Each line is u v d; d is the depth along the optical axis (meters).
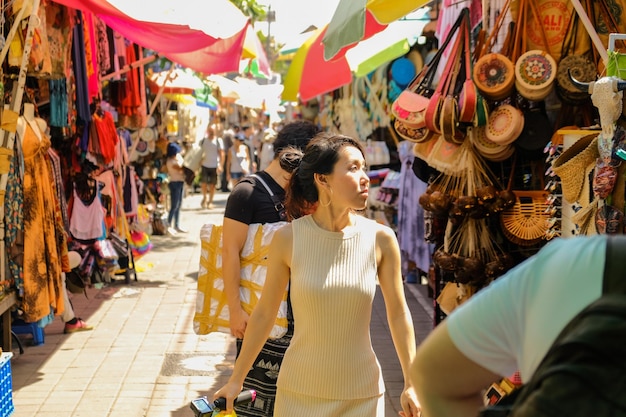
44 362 6.78
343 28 5.92
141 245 11.06
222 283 4.25
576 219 3.91
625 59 3.92
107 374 6.47
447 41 5.46
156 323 8.20
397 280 3.28
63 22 6.96
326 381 3.12
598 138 3.74
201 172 20.80
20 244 6.16
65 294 7.68
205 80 16.00
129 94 10.33
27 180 6.23
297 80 10.80
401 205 8.91
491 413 1.63
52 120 7.25
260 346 3.34
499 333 1.60
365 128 12.23
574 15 5.05
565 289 1.50
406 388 3.19
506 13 5.79
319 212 3.25
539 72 4.92
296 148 4.14
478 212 5.16
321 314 3.13
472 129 5.18
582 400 1.37
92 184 8.80
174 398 5.93
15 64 5.92
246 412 3.96
